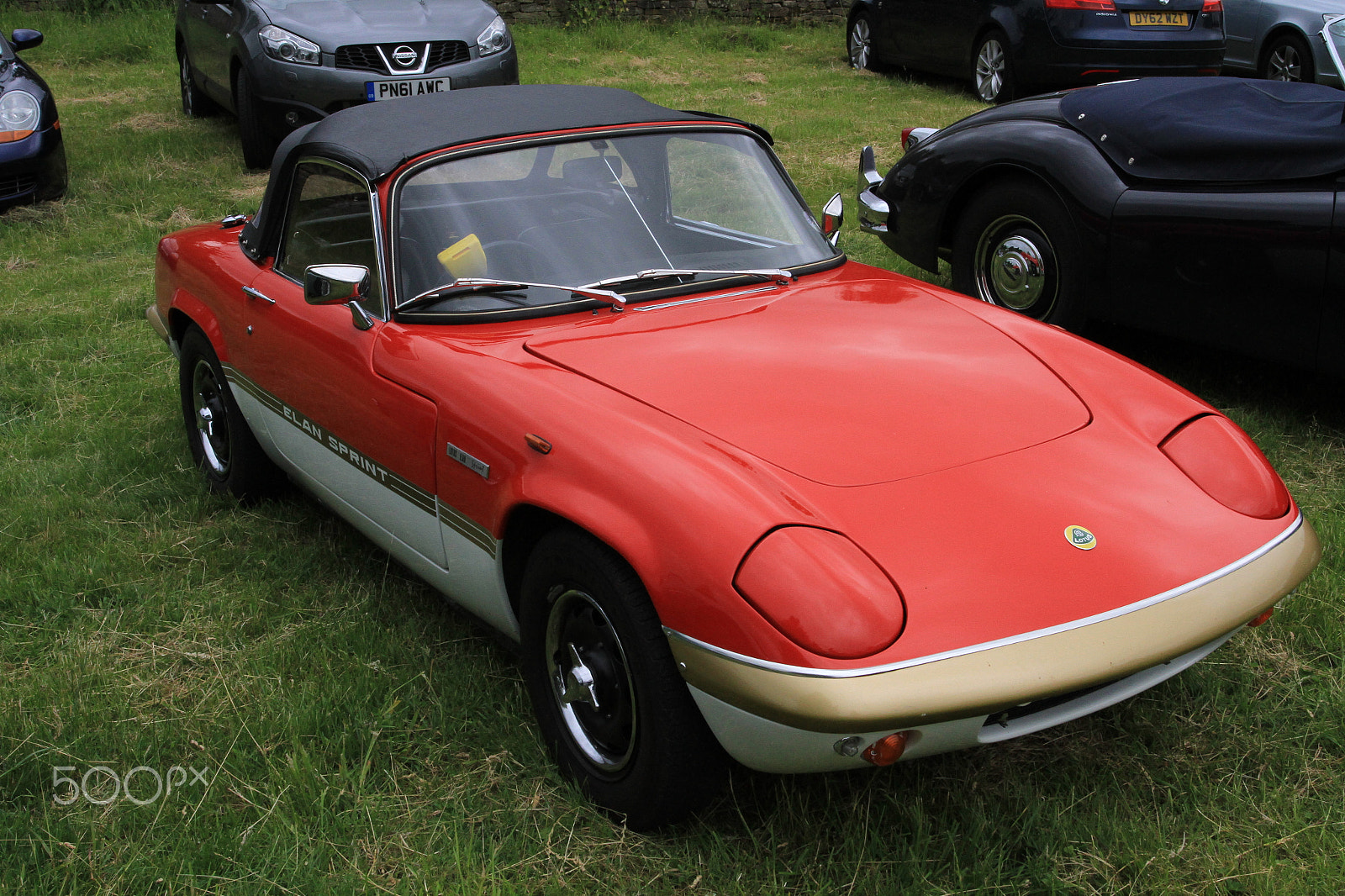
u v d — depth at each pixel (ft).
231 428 13.44
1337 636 9.89
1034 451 8.20
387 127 11.38
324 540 13.00
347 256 11.07
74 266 24.12
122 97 39.65
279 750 9.24
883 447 8.05
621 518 7.52
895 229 19.45
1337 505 12.38
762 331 9.78
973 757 8.77
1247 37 36.19
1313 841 7.73
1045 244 16.83
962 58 36.86
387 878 7.88
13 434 16.24
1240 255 14.26
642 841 8.09
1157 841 7.78
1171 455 8.45
